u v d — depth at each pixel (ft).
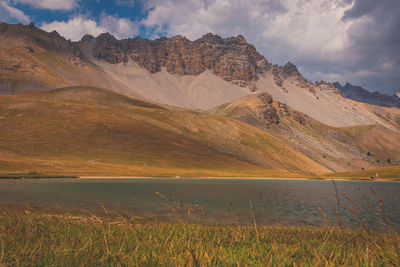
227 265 12.52
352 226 44.96
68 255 13.96
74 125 428.97
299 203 98.17
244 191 143.33
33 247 15.34
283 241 24.59
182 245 16.29
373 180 336.70
